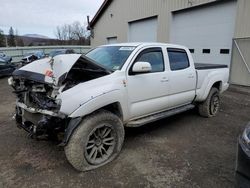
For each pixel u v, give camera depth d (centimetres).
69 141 299
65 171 318
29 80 329
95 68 347
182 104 496
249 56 905
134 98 375
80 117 300
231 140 430
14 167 327
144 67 361
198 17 1112
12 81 363
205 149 391
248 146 228
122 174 313
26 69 339
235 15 939
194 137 441
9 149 379
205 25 1082
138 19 1541
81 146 303
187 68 490
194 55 1165
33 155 360
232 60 966
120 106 353
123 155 364
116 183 293
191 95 504
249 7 880
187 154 372
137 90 377
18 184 289
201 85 528
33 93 332
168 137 439
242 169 228
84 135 304
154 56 423
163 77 423
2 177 303
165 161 348
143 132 463
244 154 226
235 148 397
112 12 1850
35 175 309
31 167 327
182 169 328
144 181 298
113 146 346
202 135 452
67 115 294
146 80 390
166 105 445
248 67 913
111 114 335
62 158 352
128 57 381
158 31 1373
